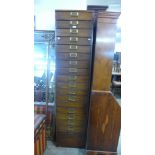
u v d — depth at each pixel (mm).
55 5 3121
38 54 3141
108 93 2404
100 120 2457
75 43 2602
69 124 2797
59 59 2656
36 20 3143
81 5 3096
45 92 3148
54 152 2729
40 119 2551
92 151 2535
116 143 2504
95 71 2373
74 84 2699
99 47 2334
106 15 2275
